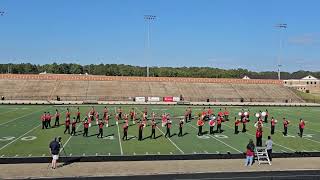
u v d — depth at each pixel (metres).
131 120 42.31
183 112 52.72
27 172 19.16
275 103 73.38
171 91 82.75
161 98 73.19
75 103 66.06
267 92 85.69
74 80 85.00
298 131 36.09
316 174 19.39
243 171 19.86
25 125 37.56
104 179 18.08
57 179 18.00
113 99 74.62
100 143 28.09
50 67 163.62
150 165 21.00
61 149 25.59
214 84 88.81
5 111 51.41
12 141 28.53
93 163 21.39
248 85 89.62
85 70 163.25
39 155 23.52
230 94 83.06
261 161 21.72
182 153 24.64
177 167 20.58
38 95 75.31
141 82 86.56
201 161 22.17
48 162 21.47
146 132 33.66
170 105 65.81
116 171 19.56
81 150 25.34
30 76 83.75
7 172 19.12
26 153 24.14
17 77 83.12
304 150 26.33
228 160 22.56
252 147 21.23
